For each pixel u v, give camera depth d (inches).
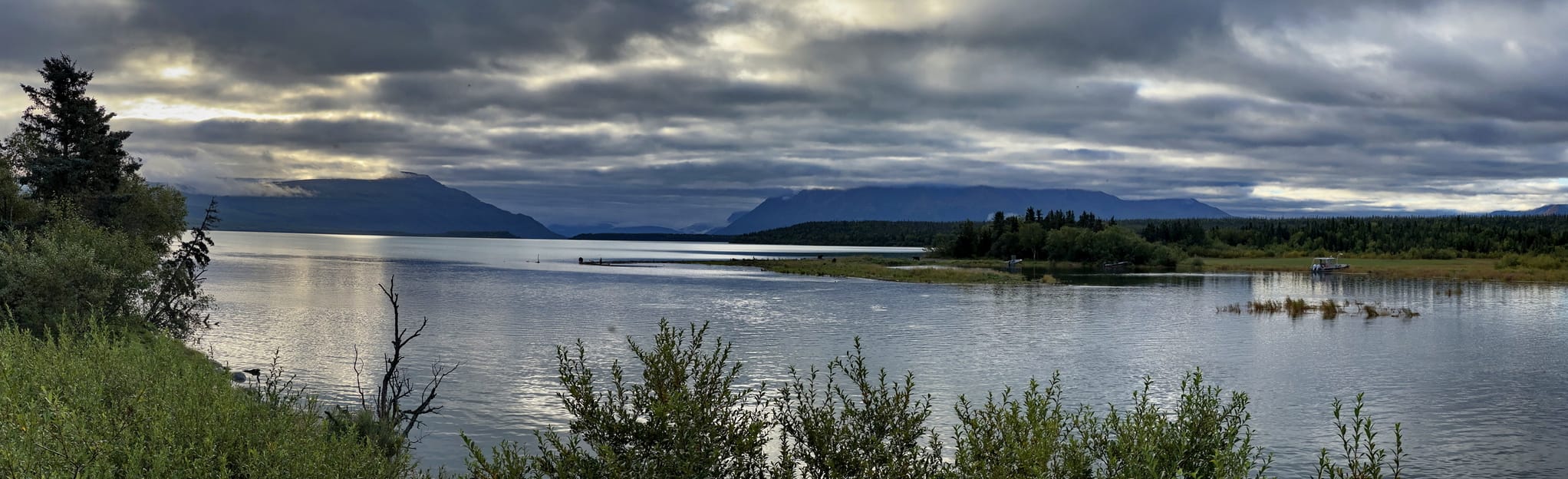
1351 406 1397.6
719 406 411.8
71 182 2454.5
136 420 492.1
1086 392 1505.9
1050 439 400.5
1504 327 2519.7
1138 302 3319.4
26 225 2167.8
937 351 1980.8
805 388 1429.6
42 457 388.8
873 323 2541.8
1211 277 5177.2
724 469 403.5
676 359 414.3
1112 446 428.1
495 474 394.0
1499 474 1034.7
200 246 2062.0
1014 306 3157.0
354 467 536.1
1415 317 2790.4
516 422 1213.1
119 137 2632.9
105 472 400.5
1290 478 998.4
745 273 5497.1
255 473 478.9
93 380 562.6
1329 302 3058.6
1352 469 415.2
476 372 1617.9
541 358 1798.7
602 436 401.4
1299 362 1851.6
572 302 3228.3
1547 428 1259.2
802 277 5012.3
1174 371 1733.5
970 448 423.5
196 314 1913.1
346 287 3909.9
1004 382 1582.2
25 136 2469.2
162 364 700.0
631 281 4643.2
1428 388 1561.3
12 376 503.5
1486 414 1346.0
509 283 4392.2
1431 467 1064.8
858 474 419.8
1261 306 3004.4
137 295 1622.8
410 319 2568.9
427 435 1132.5
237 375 1521.9
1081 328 2459.4
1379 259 7219.5
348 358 1769.2
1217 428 450.9
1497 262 5964.6
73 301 1339.8
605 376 1515.7
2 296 1302.9
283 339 2069.4
